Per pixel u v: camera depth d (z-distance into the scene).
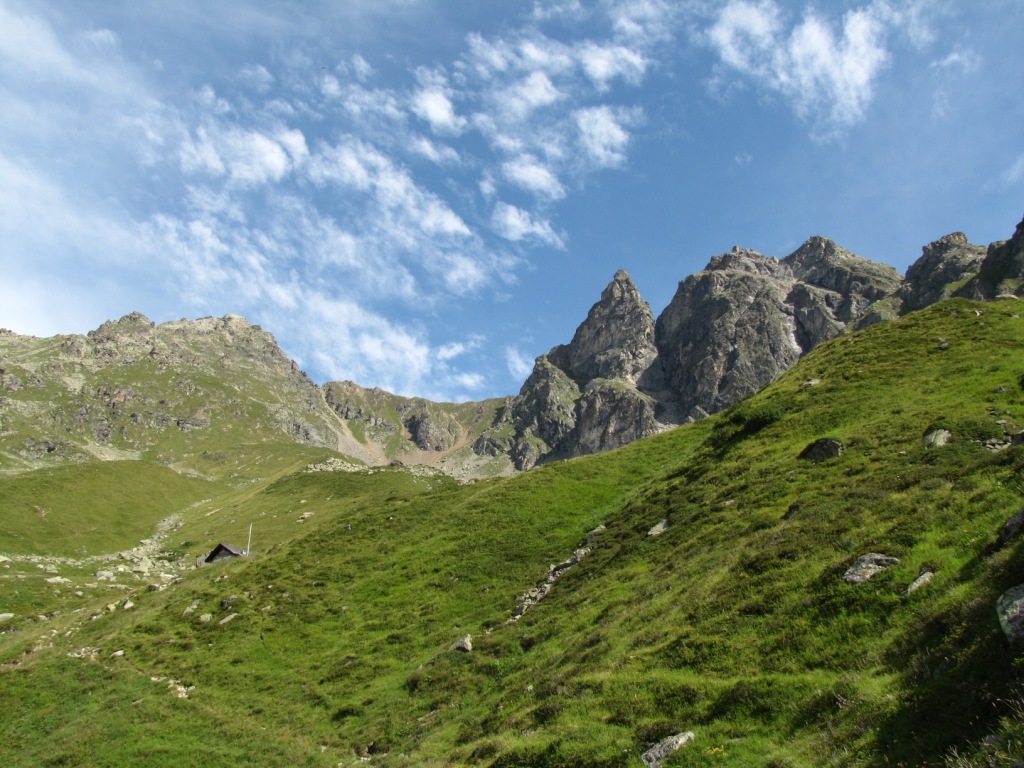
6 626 55.38
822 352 70.31
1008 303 64.62
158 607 54.31
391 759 28.89
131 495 130.75
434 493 77.06
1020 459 25.06
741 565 27.78
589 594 38.91
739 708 18.86
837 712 16.39
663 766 17.72
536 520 59.84
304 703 37.56
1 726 36.41
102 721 36.06
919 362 54.72
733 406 77.69
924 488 27.39
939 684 14.40
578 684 25.17
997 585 16.03
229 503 131.62
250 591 54.97
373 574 55.06
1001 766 10.95
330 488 126.81
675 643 24.52
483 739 25.59
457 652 38.00
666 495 50.75
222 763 31.56
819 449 41.12
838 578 22.41
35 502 108.25
